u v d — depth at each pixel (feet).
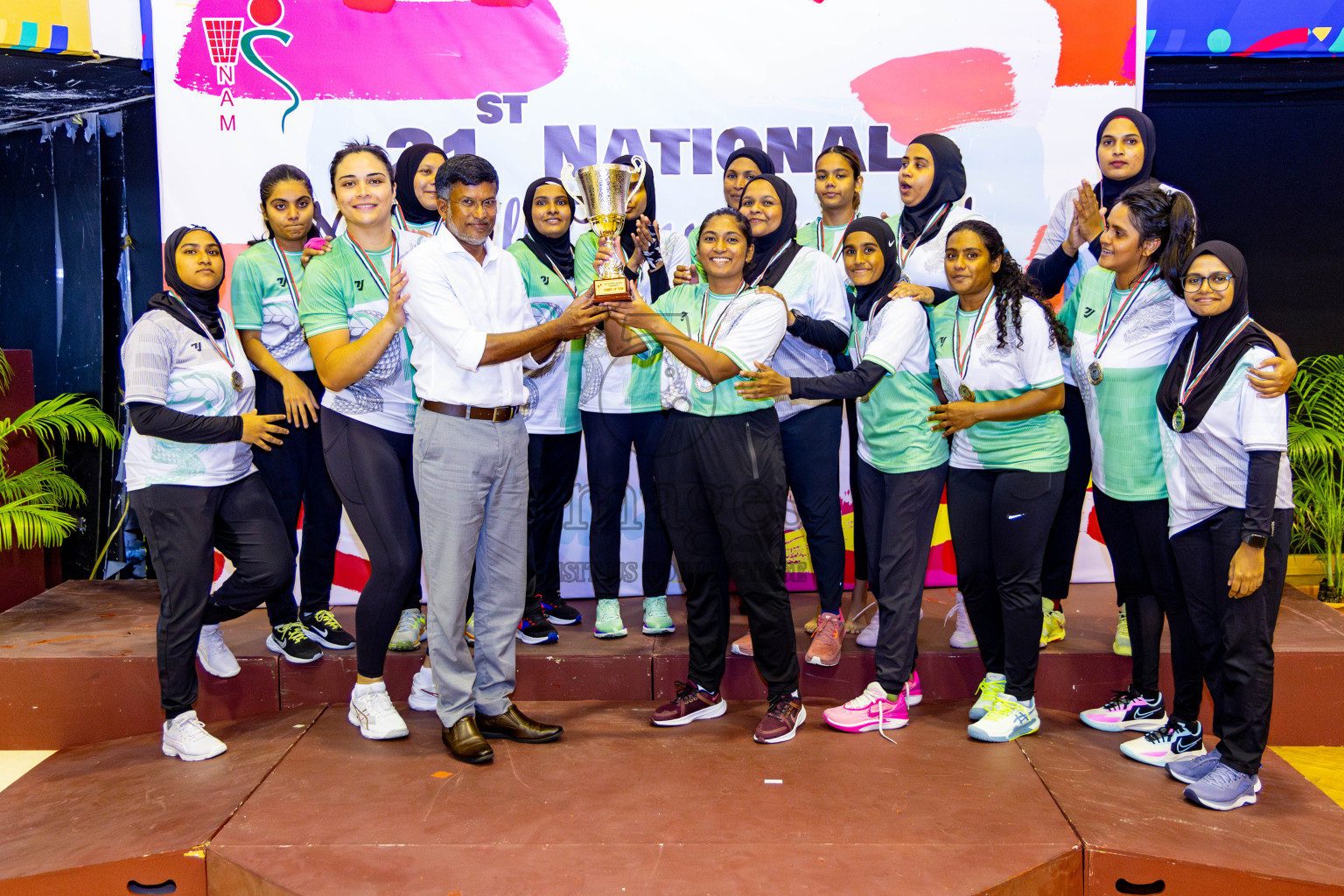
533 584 11.28
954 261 9.08
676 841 7.72
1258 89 13.93
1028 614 9.52
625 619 12.41
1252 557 8.05
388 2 12.63
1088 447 10.64
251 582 9.80
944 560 13.52
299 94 12.69
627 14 12.75
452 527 8.82
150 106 13.94
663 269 11.30
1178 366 8.52
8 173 13.93
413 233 10.48
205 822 8.13
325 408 9.37
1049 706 10.83
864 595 12.04
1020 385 9.17
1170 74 13.83
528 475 11.09
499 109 12.84
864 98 12.90
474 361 8.32
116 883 7.68
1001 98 12.85
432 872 7.34
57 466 13.83
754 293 9.02
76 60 13.58
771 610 9.46
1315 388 14.06
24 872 7.64
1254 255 14.49
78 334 14.28
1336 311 14.60
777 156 12.99
